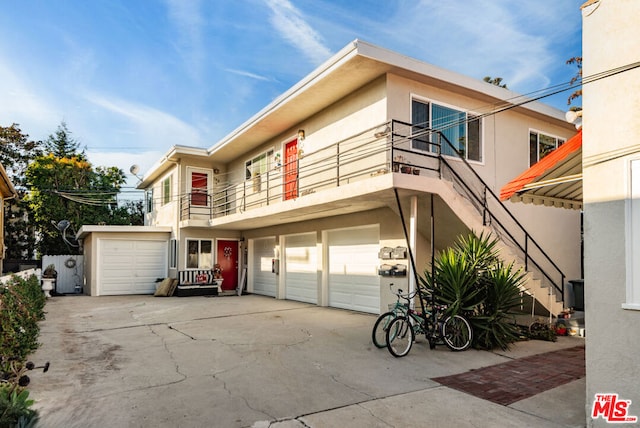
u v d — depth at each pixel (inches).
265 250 682.2
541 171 229.6
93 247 690.2
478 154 451.2
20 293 332.8
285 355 276.8
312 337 332.8
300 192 516.1
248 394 202.1
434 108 419.5
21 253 1146.0
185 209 703.1
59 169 1016.2
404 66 378.0
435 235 389.1
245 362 259.8
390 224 419.5
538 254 481.7
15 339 242.1
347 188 363.3
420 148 403.5
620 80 161.9
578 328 351.3
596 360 160.9
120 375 233.5
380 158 390.0
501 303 308.5
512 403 192.2
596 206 164.9
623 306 153.5
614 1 165.8
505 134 478.3
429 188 330.0
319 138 483.2
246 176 681.6
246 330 364.2
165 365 253.8
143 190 1015.0
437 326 300.7
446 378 230.5
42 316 430.9
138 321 417.7
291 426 165.8
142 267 721.6
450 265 313.9
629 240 154.6
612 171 161.5
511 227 461.4
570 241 524.7
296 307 515.2
